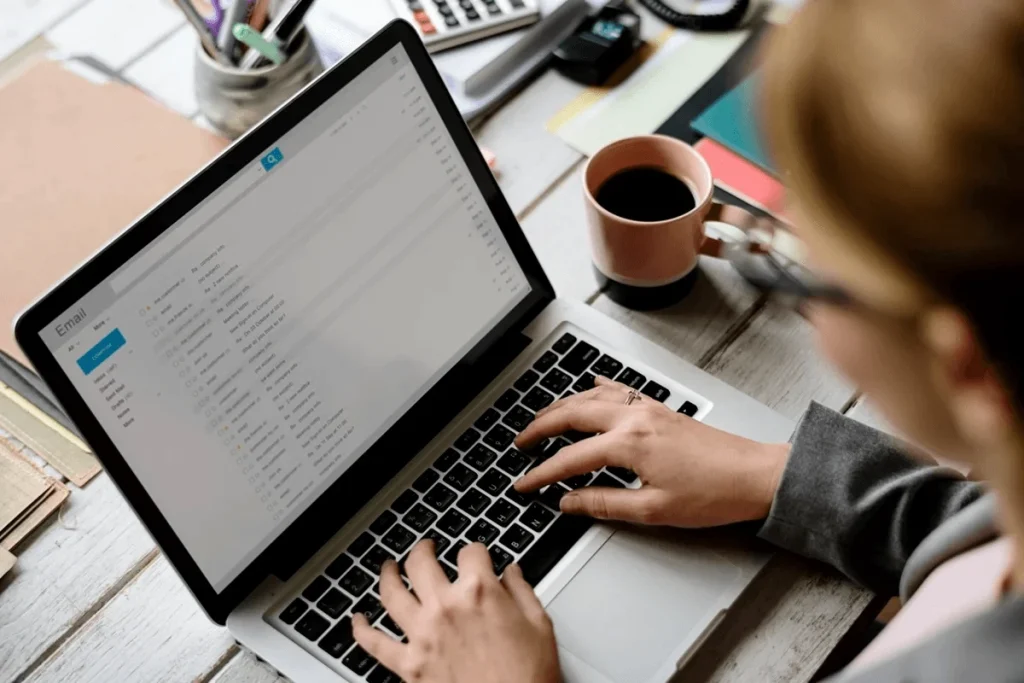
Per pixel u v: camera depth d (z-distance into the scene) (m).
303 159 0.66
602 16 0.96
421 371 0.73
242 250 0.65
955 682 0.40
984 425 0.33
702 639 0.64
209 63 0.83
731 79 0.92
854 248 0.31
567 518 0.69
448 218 0.73
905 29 0.28
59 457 0.76
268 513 0.67
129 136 0.88
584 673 0.63
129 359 0.61
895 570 0.64
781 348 0.78
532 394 0.75
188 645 0.68
